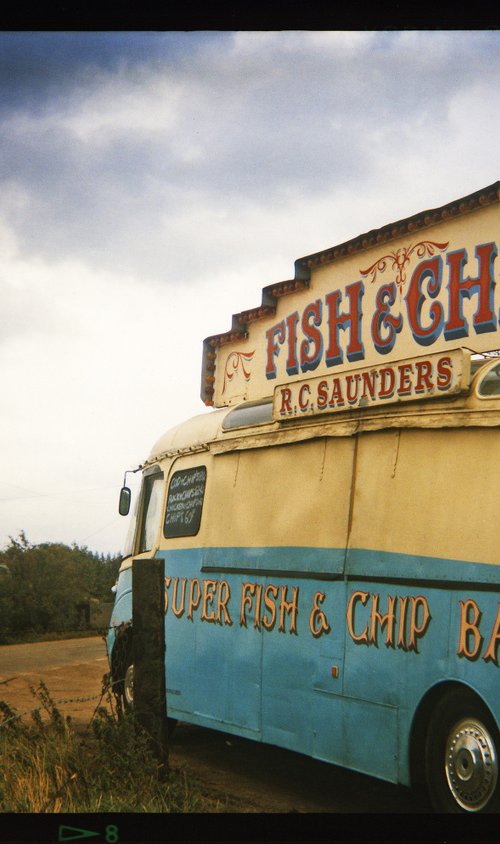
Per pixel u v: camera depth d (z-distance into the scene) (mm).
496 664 6008
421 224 12789
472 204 12031
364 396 7711
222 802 7246
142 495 11625
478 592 6246
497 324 11727
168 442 11148
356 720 7238
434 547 6703
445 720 6477
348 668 7379
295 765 9477
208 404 17391
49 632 34969
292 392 8617
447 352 6902
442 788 6441
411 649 6754
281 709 8172
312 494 8188
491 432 6465
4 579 35625
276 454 8844
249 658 8711
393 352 13305
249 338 16484
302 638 7992
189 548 10062
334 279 14516
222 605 9266
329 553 7801
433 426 6938
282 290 15438
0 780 6695
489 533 6270
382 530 7254
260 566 8727
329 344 14539
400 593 6945
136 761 6684
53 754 7012
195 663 9609
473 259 12125
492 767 6062
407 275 13141
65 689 15680
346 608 7492
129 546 11633
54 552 38656
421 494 6945
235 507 9344
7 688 15898
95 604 37188
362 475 7617
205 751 10281
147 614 7113
